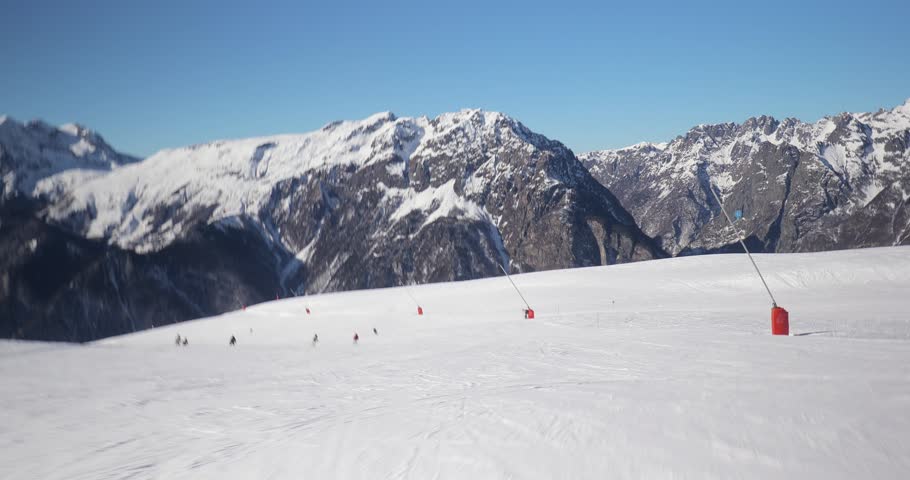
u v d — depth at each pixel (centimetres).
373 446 831
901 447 600
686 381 1062
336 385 1933
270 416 1403
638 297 7362
